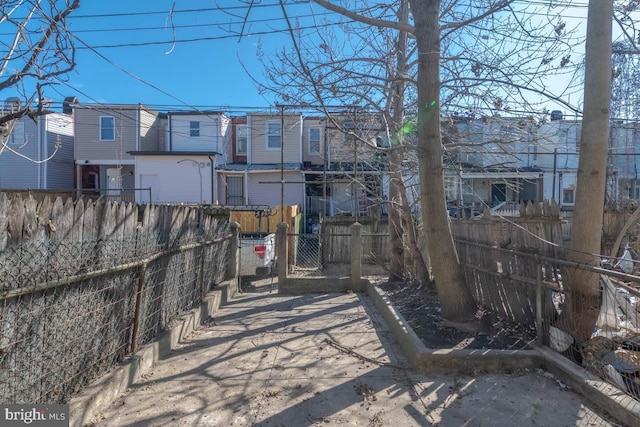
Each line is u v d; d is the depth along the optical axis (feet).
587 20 13.16
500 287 16.65
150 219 14.53
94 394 10.21
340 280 26.63
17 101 15.99
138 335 13.57
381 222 38.83
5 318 7.86
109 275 11.65
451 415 10.27
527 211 17.81
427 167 16.46
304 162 74.28
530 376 12.34
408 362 13.94
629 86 27.63
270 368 13.61
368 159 30.42
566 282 12.76
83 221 10.37
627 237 24.72
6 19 12.57
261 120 73.67
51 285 8.97
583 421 9.78
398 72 19.53
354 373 13.07
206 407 10.85
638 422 9.13
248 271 29.84
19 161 74.74
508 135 19.93
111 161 73.61
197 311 18.80
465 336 14.94
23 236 8.32
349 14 16.22
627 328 12.11
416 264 24.39
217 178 70.59
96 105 71.97
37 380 8.77
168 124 73.72
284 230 26.73
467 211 56.29
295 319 20.01
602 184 12.62
